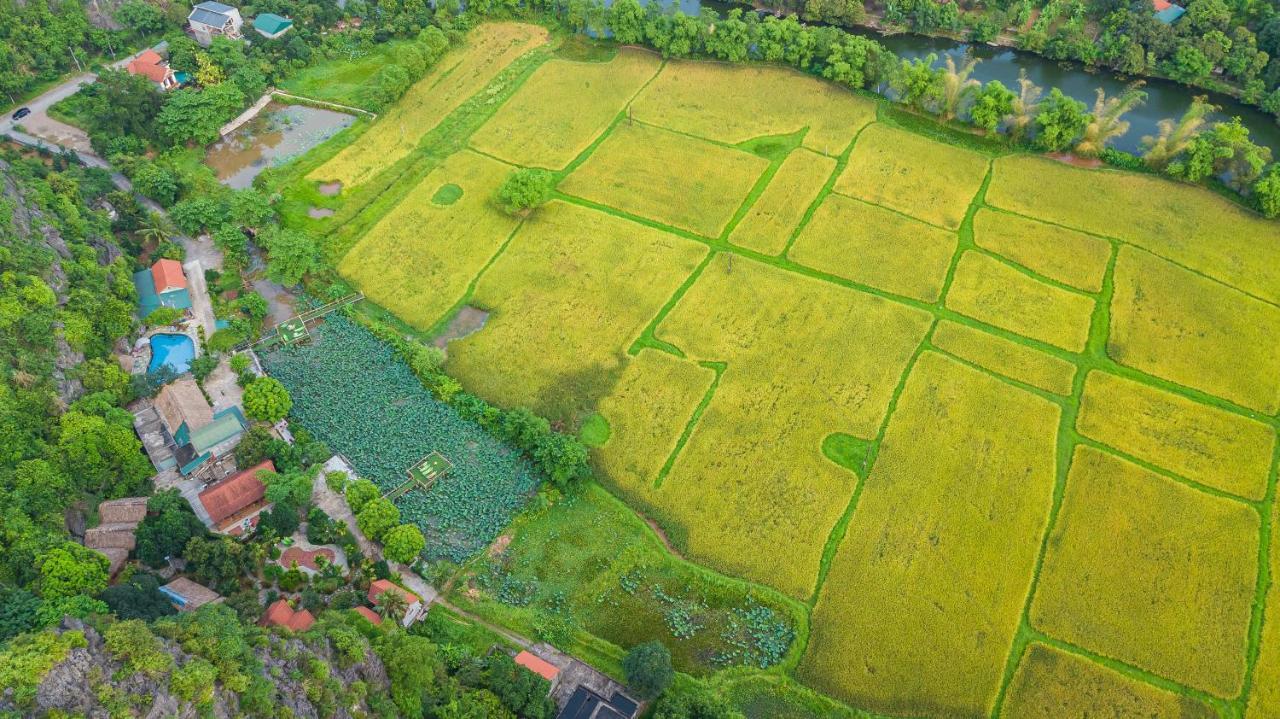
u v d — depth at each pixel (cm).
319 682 6644
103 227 11756
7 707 5409
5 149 13050
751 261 12012
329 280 11825
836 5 16125
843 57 14738
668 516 9256
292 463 9394
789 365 10656
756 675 8019
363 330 11231
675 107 14800
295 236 11838
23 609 6831
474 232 12581
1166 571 8612
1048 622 8300
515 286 11788
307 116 14750
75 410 9156
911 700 7862
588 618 8481
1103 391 10219
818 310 11300
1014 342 10806
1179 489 9256
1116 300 11250
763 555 8906
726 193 13088
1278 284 11350
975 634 8250
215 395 10181
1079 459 9562
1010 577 8625
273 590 8256
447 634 8225
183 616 6856
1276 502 9138
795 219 12606
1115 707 7750
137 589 7381
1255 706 7700
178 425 9550
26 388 8975
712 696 7656
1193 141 12469
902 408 10138
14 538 7588
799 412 10150
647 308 11419
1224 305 11125
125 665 5884
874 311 11256
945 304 11312
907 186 13075
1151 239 12025
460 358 10900
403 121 14638
